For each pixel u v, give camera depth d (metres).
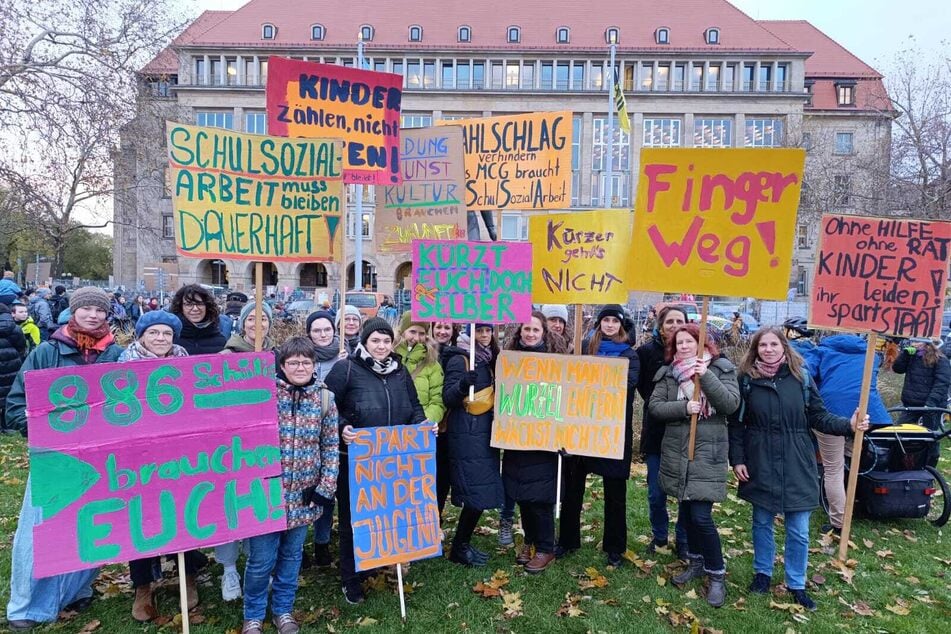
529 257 4.04
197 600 3.52
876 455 4.77
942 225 4.04
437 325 4.32
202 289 4.17
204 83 41.53
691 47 41.00
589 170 41.03
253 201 4.00
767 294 3.76
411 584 3.78
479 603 3.57
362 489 3.44
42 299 10.65
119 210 23.05
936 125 17.23
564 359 4.02
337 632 3.25
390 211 5.43
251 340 4.21
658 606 3.55
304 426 3.21
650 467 4.28
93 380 2.93
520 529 4.76
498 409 3.99
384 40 42.00
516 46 41.03
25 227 21.12
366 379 3.60
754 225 3.80
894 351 6.73
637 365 4.15
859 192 21.84
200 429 3.08
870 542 4.53
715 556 3.59
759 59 40.56
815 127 37.28
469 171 5.50
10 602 3.24
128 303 20.28
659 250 4.02
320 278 44.59
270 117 4.62
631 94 40.53
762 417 3.65
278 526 3.12
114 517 2.91
